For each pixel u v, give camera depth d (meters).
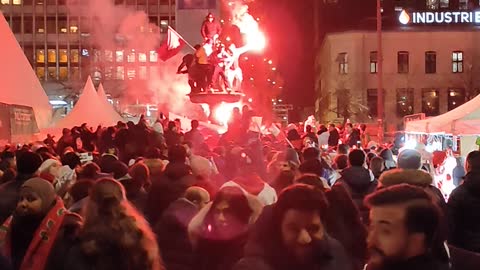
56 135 25.56
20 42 89.69
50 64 89.81
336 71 65.25
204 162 7.67
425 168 11.78
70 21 90.12
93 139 17.23
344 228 5.50
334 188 5.78
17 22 90.06
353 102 64.00
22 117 21.64
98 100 27.22
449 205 6.46
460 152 19.78
